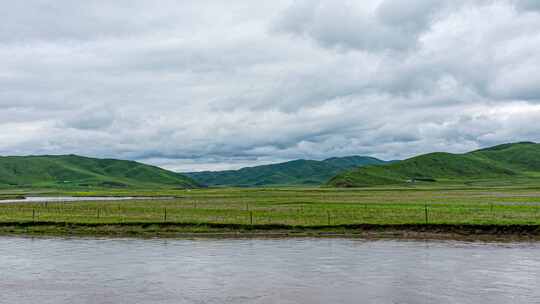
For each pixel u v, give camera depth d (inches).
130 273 1051.9
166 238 1672.0
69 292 890.1
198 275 1027.9
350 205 2918.3
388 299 828.0
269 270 1077.8
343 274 1029.2
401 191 6471.5
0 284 956.0
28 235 1786.4
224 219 2031.3
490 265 1126.4
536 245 1456.7
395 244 1489.9
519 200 3363.7
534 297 836.6
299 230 1793.8
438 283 941.2
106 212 2477.9
